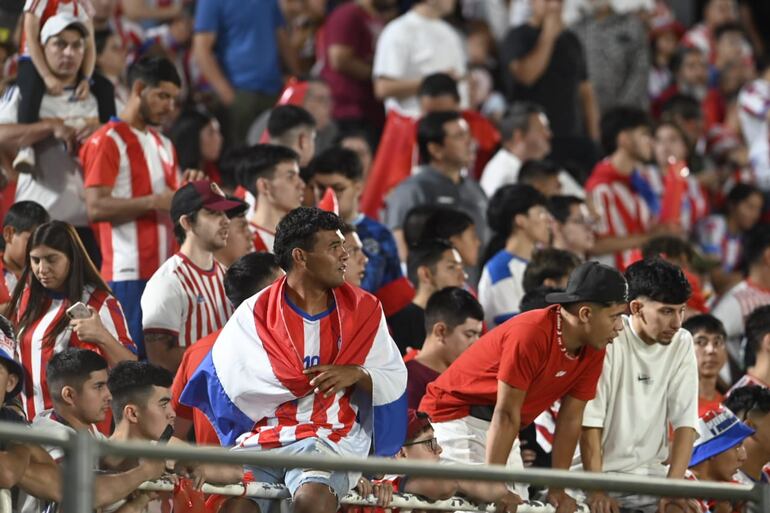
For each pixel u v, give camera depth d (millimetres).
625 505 21516
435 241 28703
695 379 24047
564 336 22391
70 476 16688
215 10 39750
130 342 24656
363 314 21359
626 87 45688
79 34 28250
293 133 30594
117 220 27422
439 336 25562
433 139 33688
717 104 49219
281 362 20891
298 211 21250
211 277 25547
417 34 40344
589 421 23469
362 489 20656
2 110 28219
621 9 45812
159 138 28281
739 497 20500
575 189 37562
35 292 24234
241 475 19969
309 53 44062
